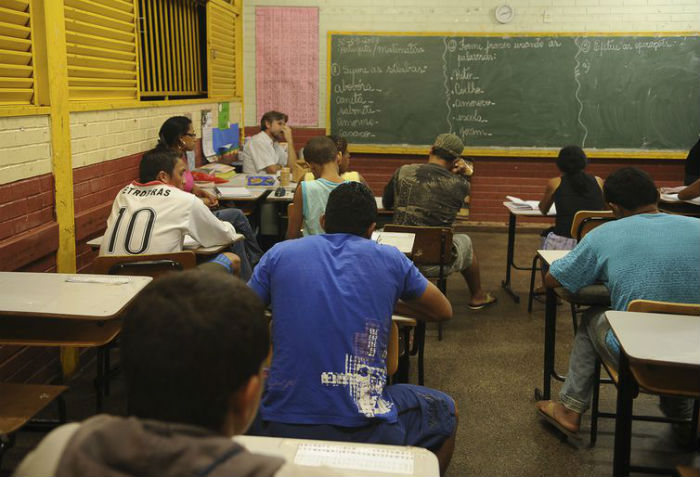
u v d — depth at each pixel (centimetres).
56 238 314
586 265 242
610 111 676
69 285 221
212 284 76
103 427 67
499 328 412
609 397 316
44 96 306
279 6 691
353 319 163
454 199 387
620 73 668
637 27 666
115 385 320
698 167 546
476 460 258
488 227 708
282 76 704
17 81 286
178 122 429
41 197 304
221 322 73
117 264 265
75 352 335
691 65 660
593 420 270
